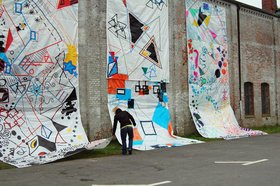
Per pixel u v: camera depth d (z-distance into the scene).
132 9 17.20
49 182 8.61
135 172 9.71
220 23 22.38
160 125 17.66
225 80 22.36
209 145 16.14
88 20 15.62
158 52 18.25
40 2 14.17
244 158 11.88
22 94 13.50
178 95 19.11
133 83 17.06
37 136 13.32
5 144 12.54
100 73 15.84
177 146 15.84
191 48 20.12
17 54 13.48
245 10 24.61
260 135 21.31
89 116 15.36
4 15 13.30
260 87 25.70
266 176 8.72
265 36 26.41
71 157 12.76
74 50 15.01
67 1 14.95
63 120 14.34
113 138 16.02
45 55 14.16
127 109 16.70
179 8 19.55
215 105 21.42
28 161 11.72
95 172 9.83
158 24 18.31
